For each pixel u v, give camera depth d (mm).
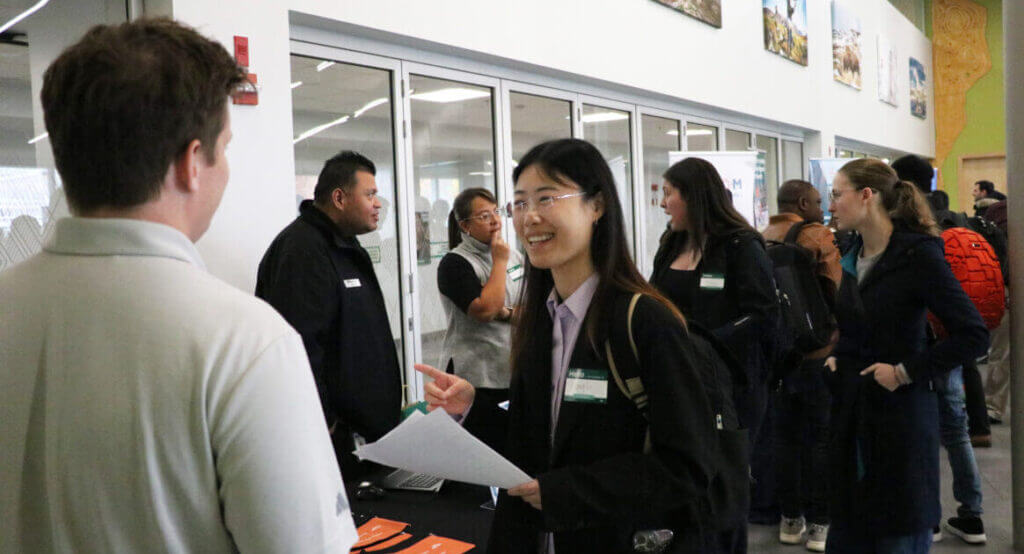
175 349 717
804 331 2893
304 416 753
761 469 3643
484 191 3127
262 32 3121
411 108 4078
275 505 717
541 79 5031
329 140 3652
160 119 735
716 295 2629
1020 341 3158
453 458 1095
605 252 1198
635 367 1126
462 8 4129
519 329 1320
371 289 2723
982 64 15109
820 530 3264
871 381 2195
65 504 722
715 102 6891
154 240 758
